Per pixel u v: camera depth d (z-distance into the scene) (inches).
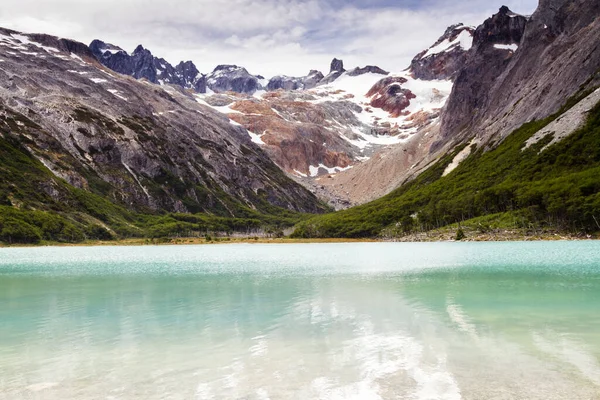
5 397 773.9
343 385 789.9
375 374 840.9
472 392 736.3
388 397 729.0
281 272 2891.2
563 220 5743.1
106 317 1478.8
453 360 913.5
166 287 2220.7
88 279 2662.4
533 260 3213.6
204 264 3735.2
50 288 2250.2
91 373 891.4
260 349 1035.9
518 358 916.0
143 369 909.8
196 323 1349.7
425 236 7317.9
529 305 1524.4
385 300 1692.9
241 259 4355.3
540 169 7377.0
